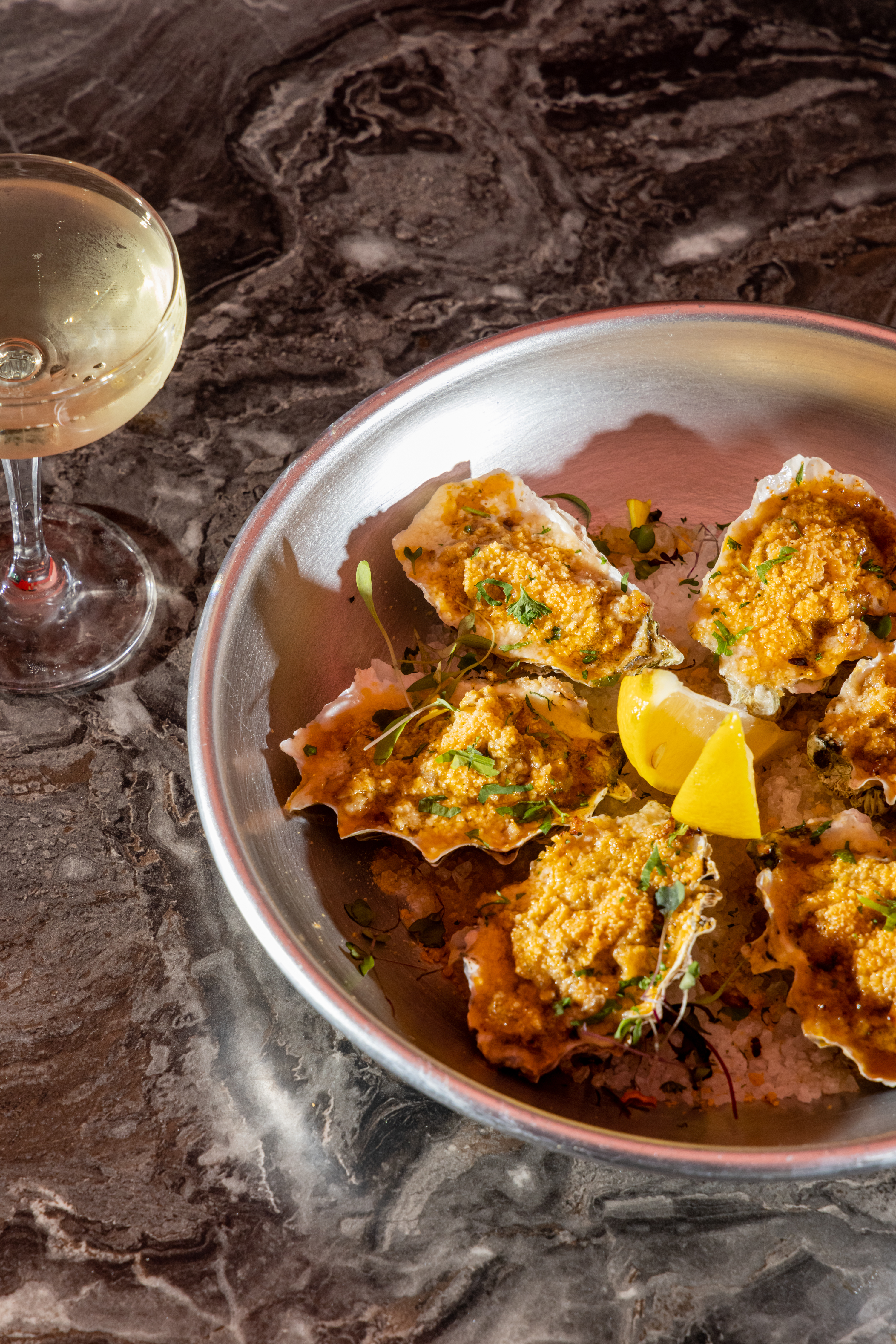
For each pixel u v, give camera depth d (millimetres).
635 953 515
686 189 707
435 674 571
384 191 701
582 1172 526
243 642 552
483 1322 508
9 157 573
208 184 699
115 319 567
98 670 603
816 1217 521
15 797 583
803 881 536
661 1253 517
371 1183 526
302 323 671
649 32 746
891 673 561
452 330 671
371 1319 509
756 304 588
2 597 617
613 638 572
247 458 646
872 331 582
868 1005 517
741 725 533
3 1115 533
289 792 557
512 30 744
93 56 727
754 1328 507
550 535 588
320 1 748
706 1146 473
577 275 685
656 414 607
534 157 711
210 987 553
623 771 569
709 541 610
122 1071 540
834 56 745
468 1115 479
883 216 703
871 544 574
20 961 555
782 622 564
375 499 587
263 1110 536
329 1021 497
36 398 524
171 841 577
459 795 546
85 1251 517
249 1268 515
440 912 549
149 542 631
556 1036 513
